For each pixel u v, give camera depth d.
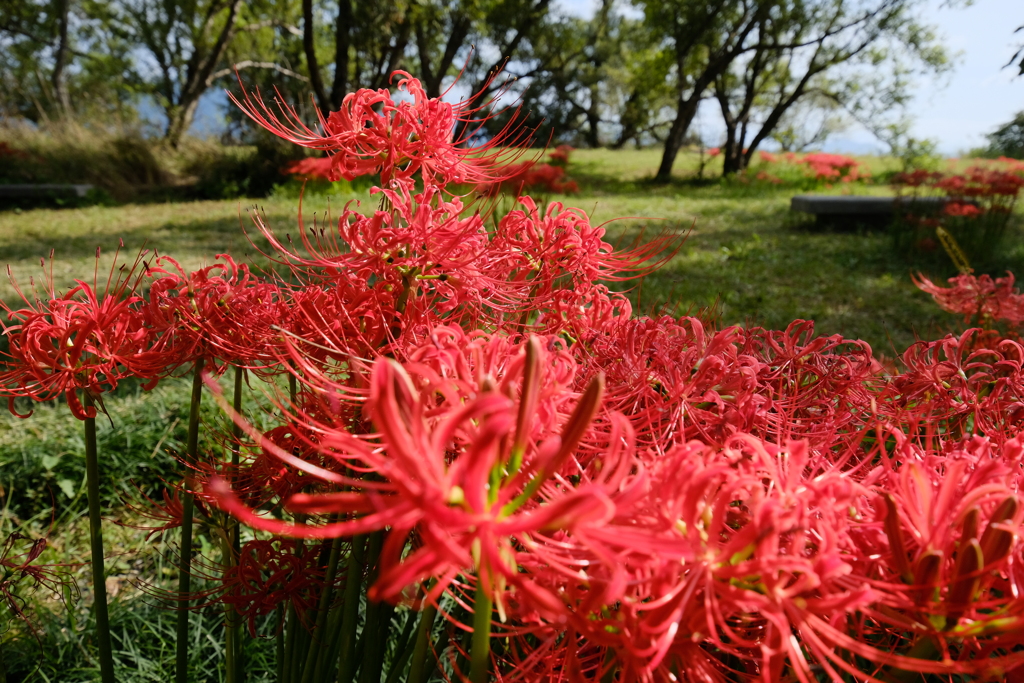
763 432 1.10
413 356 0.85
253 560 1.43
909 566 0.75
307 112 16.52
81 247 9.18
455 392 0.72
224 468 1.48
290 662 1.53
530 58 25.22
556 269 1.55
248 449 1.49
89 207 13.98
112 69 29.19
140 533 3.10
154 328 1.41
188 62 24.95
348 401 1.12
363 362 1.08
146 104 33.16
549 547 0.75
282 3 24.16
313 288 1.34
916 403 1.34
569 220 1.54
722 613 0.72
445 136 1.41
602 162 26.23
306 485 1.42
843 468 1.15
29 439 3.58
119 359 1.36
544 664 0.96
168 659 2.39
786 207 14.37
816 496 0.74
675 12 20.62
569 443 0.67
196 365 1.48
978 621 0.72
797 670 0.68
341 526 0.58
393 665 1.52
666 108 38.00
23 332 1.32
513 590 0.78
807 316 6.52
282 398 1.13
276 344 1.34
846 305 7.04
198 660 2.40
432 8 19.08
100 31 29.69
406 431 0.62
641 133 38.81
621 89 37.66
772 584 0.66
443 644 1.38
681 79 21.83
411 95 1.42
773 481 0.77
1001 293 2.09
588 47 33.44
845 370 1.32
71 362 1.31
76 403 1.36
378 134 1.39
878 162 26.17
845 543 0.79
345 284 1.29
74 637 2.39
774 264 8.91
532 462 0.73
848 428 1.29
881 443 0.94
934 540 0.75
